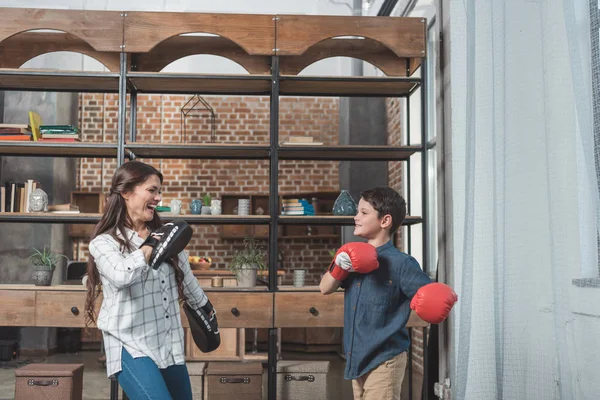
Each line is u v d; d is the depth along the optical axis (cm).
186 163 904
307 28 464
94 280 244
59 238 812
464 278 327
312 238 897
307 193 886
